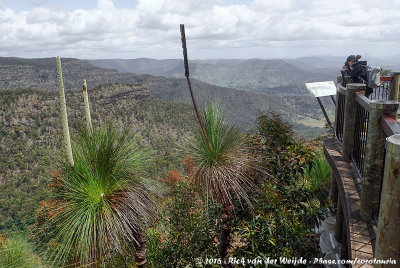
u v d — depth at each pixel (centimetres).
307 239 319
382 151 221
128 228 302
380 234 133
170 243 442
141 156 339
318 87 677
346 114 342
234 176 309
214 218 406
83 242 280
